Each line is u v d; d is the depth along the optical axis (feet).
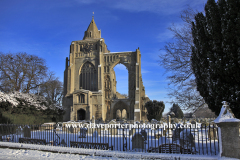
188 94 68.69
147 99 262.06
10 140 65.00
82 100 243.60
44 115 136.87
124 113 395.55
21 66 146.30
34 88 161.07
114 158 40.01
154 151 44.11
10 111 105.40
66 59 286.05
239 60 38.93
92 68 269.23
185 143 47.50
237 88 40.22
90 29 311.27
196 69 50.08
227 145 32.91
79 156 42.57
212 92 43.80
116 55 266.98
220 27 42.80
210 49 45.34
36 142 56.49
